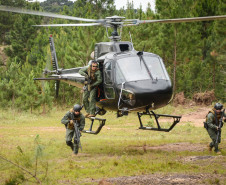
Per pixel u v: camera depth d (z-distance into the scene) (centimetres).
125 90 1234
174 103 3462
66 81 1761
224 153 1224
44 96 3384
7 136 1900
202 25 4131
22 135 1975
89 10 5181
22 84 3731
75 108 1188
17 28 6819
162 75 1288
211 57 3419
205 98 3372
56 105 4044
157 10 3853
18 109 3450
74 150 1237
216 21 3253
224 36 3262
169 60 3638
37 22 6919
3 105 3484
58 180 898
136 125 2525
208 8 3950
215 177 848
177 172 923
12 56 6631
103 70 1338
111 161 1105
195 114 2994
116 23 1402
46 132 2142
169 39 3419
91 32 3553
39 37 5900
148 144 1524
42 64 4325
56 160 1161
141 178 859
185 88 3562
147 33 3716
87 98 1389
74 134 1211
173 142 1569
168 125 2355
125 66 1277
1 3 8450
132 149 1365
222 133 1928
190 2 3847
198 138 1709
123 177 896
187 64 3619
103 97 1383
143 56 1312
